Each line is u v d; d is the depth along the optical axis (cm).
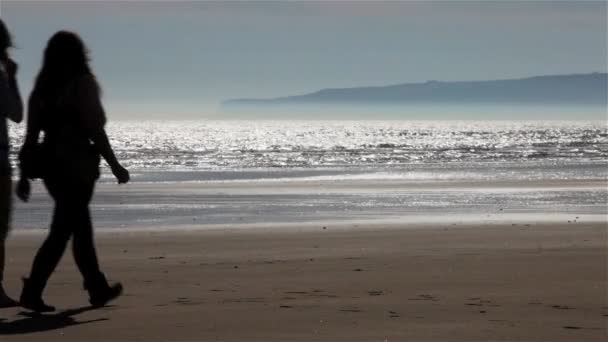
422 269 2934
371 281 2631
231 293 2395
